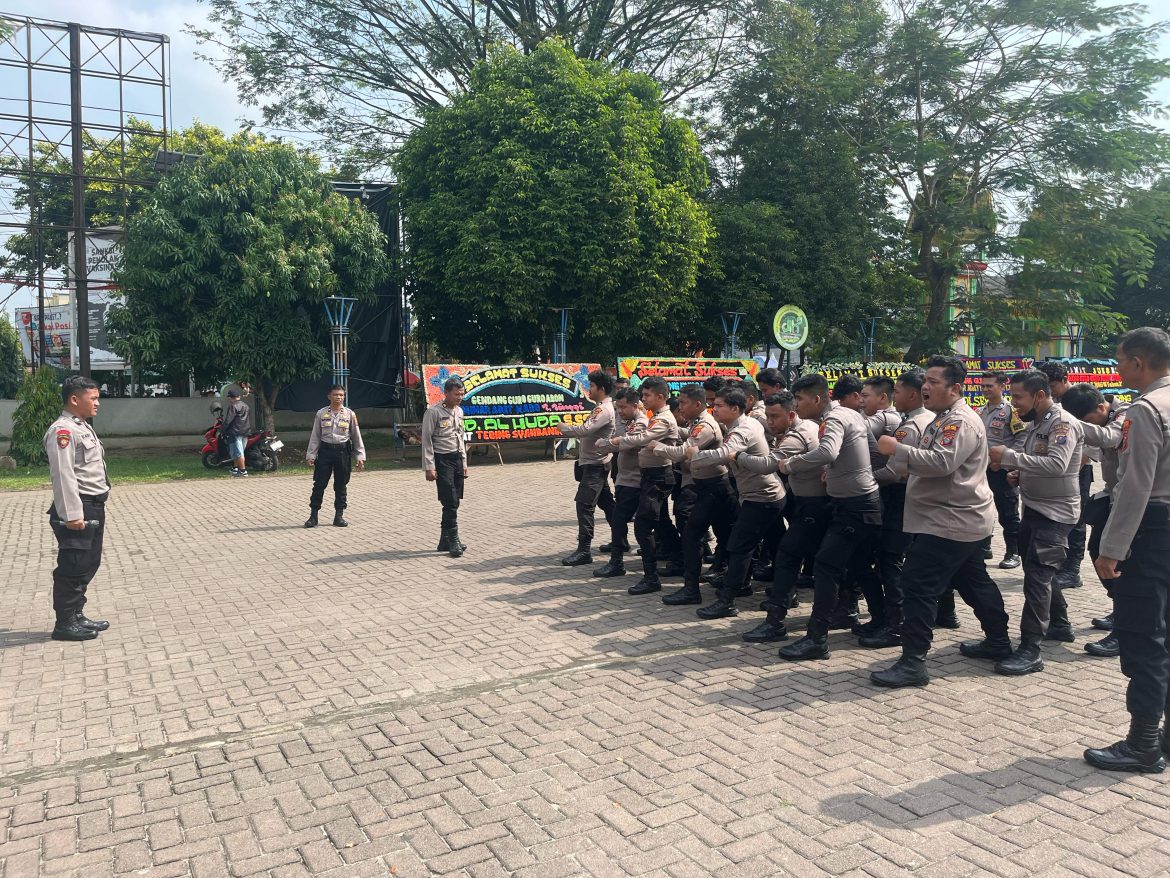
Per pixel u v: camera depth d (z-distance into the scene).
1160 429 3.63
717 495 6.56
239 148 17.61
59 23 19.50
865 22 23.19
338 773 3.83
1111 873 3.00
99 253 22.56
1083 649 5.57
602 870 3.05
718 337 22.17
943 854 3.13
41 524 10.78
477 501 12.64
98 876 3.06
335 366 18.78
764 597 7.01
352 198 21.22
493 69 18.83
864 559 5.62
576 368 17.86
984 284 28.31
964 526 4.70
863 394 6.23
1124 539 3.68
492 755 4.00
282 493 13.66
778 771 3.79
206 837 3.31
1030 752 3.98
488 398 16.98
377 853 3.18
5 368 28.39
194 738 4.25
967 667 5.20
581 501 8.10
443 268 18.55
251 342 17.17
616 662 5.32
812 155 21.92
